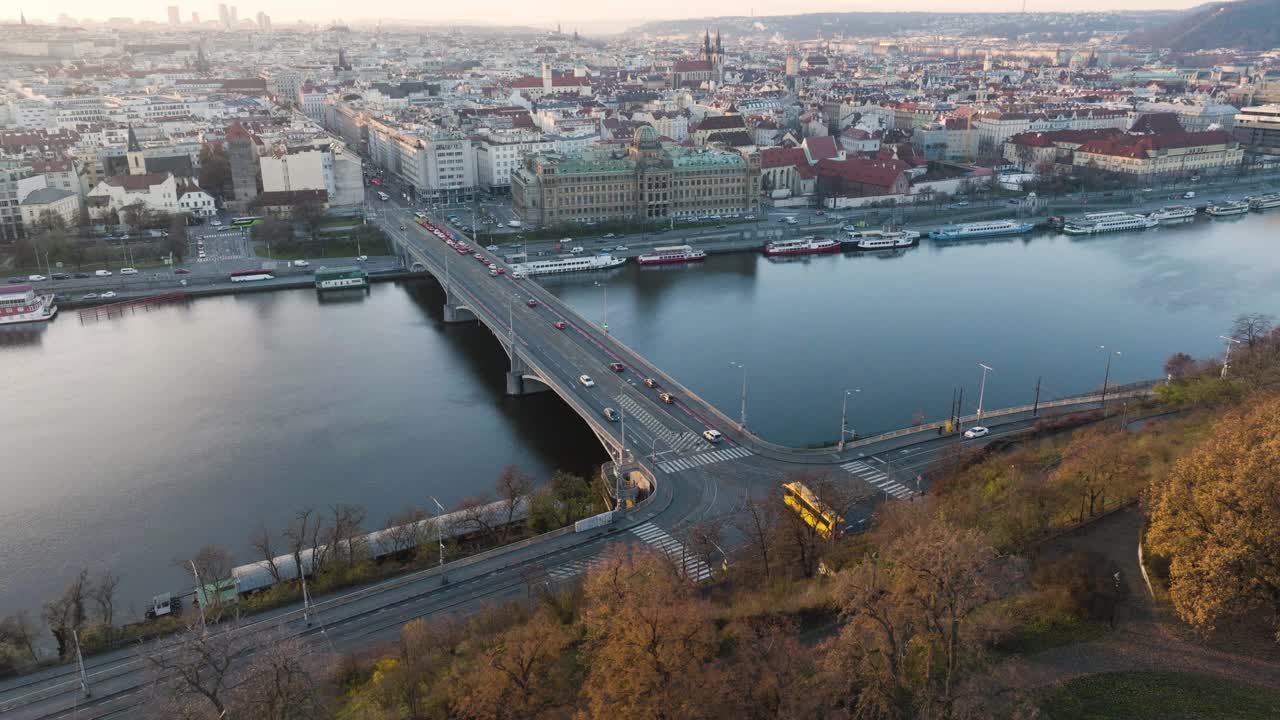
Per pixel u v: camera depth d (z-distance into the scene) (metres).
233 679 146.12
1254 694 113.50
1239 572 120.19
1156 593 133.62
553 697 133.88
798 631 140.00
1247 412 167.00
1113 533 152.00
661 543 188.25
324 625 167.25
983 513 163.75
